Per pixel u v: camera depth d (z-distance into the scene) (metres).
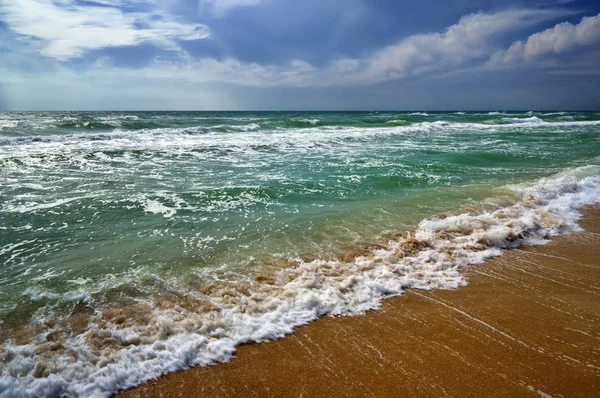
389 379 2.92
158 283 4.23
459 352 3.25
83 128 20.58
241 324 3.51
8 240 5.41
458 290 4.34
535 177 10.19
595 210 7.44
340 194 8.27
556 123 35.16
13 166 10.12
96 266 4.65
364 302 4.02
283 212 6.92
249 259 4.89
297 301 3.89
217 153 13.28
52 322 3.47
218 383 2.85
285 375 2.95
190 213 6.76
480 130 25.66
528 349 3.29
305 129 24.19
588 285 4.52
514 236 5.79
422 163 11.97
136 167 10.59
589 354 3.23
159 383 2.83
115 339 3.24
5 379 2.71
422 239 5.50
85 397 2.66
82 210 6.76
